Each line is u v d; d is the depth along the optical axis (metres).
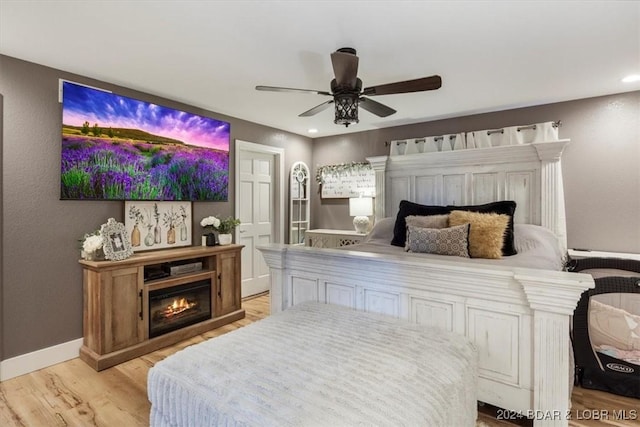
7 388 2.31
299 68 2.66
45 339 2.62
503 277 1.65
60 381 2.40
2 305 2.41
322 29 2.05
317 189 5.39
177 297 3.18
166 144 3.38
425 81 2.12
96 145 2.86
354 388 1.23
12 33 2.10
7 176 2.43
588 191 3.32
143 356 2.81
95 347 2.64
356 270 2.15
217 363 1.43
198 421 1.24
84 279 2.79
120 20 1.95
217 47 2.30
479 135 3.79
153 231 3.29
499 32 2.07
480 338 1.76
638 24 1.97
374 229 3.97
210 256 3.52
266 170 4.78
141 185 3.18
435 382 1.31
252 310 4.00
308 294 2.41
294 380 1.28
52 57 2.45
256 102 3.55
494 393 1.72
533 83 2.94
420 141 4.23
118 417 2.01
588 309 2.22
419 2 1.76
